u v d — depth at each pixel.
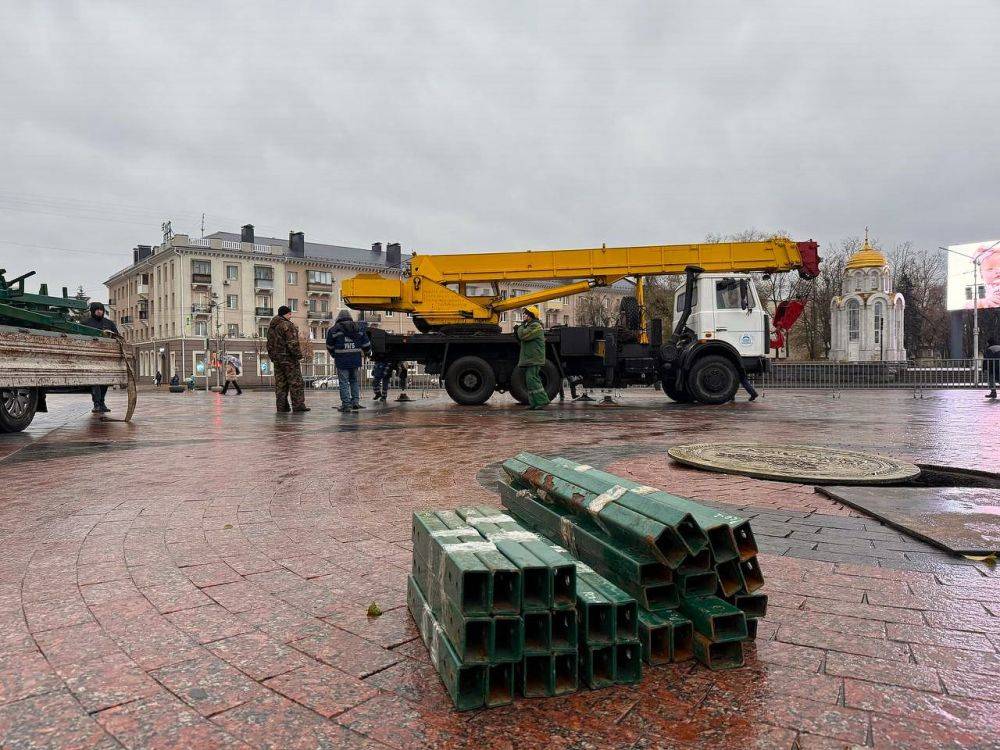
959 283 54.56
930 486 4.46
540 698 1.71
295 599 2.43
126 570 2.75
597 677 1.77
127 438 7.57
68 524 3.50
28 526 3.46
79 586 2.56
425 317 14.95
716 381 14.01
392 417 10.69
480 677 1.66
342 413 11.76
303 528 3.42
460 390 13.99
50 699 1.70
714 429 8.52
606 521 2.11
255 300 69.19
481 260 14.88
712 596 1.98
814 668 1.88
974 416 10.78
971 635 2.11
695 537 1.92
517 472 2.96
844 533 3.32
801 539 3.21
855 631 2.14
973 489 4.21
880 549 3.05
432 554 1.98
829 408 13.01
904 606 2.36
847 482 4.42
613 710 1.65
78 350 8.64
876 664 1.90
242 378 60.78
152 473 5.09
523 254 14.80
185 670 1.87
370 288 14.73
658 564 1.90
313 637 2.10
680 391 15.30
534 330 12.16
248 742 1.50
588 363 14.21
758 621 2.22
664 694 1.73
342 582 2.62
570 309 68.25
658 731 1.55
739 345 14.08
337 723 1.59
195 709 1.65
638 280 14.67
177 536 3.27
